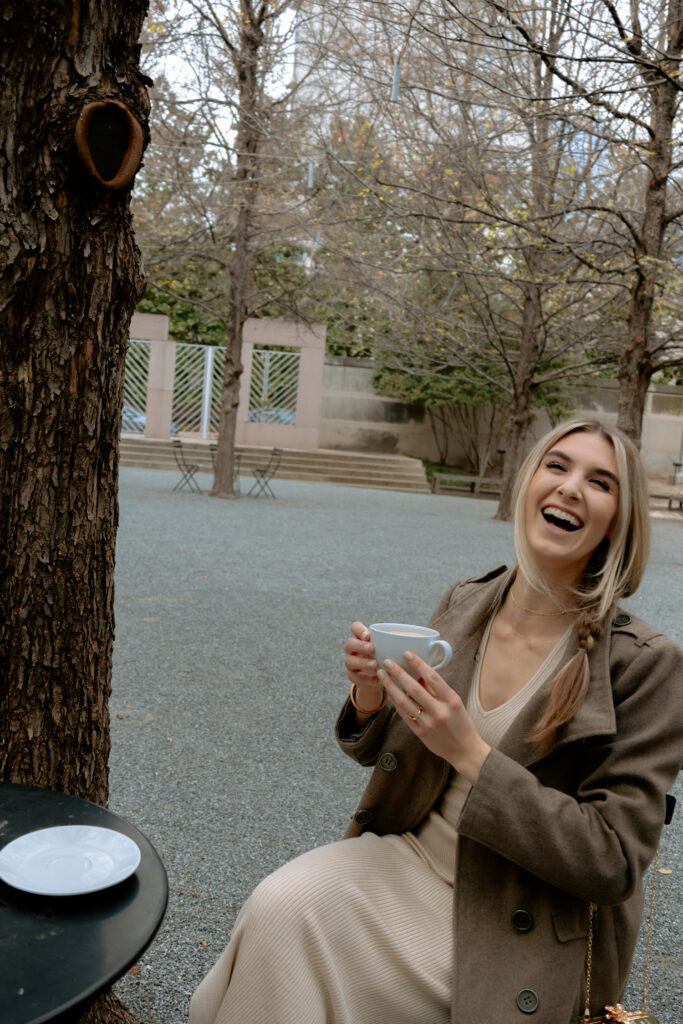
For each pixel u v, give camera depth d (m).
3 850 1.40
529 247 12.13
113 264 1.90
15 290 1.82
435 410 29.08
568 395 25.28
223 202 15.86
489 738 1.72
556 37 8.36
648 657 1.63
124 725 4.66
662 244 11.89
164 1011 2.39
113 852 1.42
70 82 1.76
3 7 1.71
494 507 20.78
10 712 1.97
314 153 13.23
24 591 1.93
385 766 1.79
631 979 2.76
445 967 1.58
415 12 7.49
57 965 1.15
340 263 16.86
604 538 1.78
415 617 7.88
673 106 10.29
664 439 29.27
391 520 15.73
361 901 1.58
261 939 1.51
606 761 1.56
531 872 1.51
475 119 10.48
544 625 1.77
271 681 5.64
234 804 3.81
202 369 25.42
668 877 3.53
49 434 1.89
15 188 1.79
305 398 24.69
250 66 13.60
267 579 9.09
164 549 10.41
